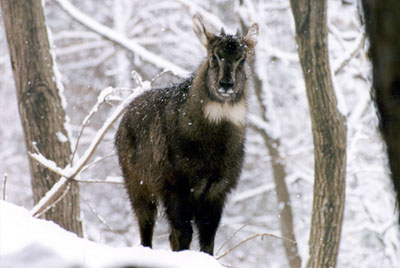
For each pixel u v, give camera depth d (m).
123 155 12.85
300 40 13.65
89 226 25.73
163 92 12.36
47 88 15.00
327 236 14.39
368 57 3.76
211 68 11.14
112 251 6.39
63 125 15.12
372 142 24.39
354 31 25.02
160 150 11.56
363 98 23.14
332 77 13.91
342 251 24.69
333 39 25.17
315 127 14.07
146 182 12.14
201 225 11.59
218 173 11.40
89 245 6.60
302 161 27.66
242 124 11.52
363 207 24.84
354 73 24.61
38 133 14.88
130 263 5.62
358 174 24.56
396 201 3.69
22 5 14.94
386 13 3.53
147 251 6.82
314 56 13.57
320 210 14.38
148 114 12.19
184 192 11.40
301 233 27.17
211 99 11.12
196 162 11.25
